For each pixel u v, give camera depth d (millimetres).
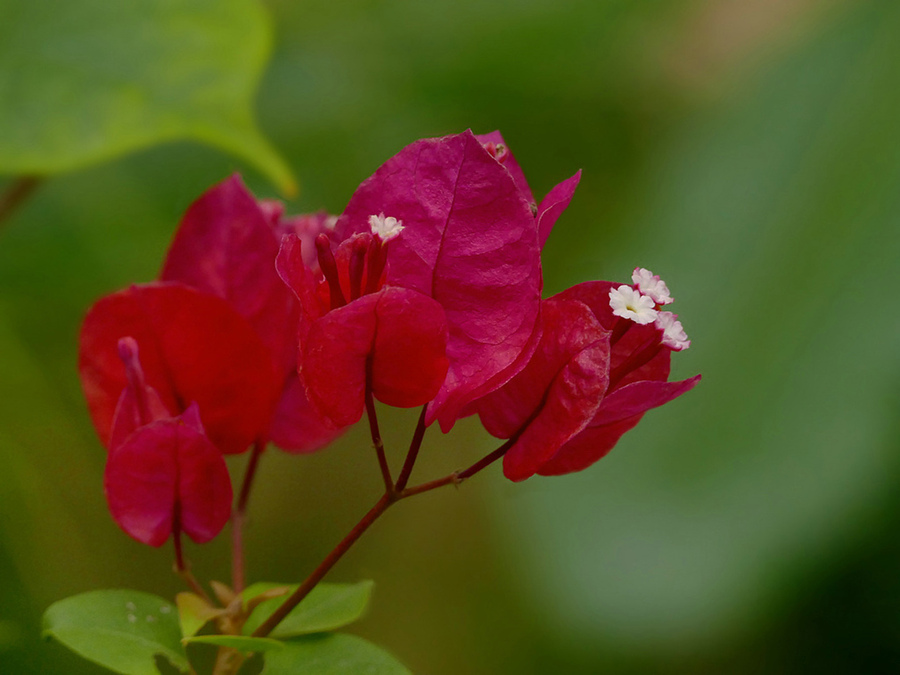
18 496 697
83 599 529
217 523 531
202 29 590
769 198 584
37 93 590
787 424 560
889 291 562
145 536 530
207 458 526
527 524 568
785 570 554
